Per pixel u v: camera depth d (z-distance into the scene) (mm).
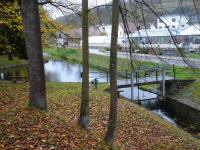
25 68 53250
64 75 50281
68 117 16406
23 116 12898
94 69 54594
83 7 12844
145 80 28453
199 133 21422
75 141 11477
